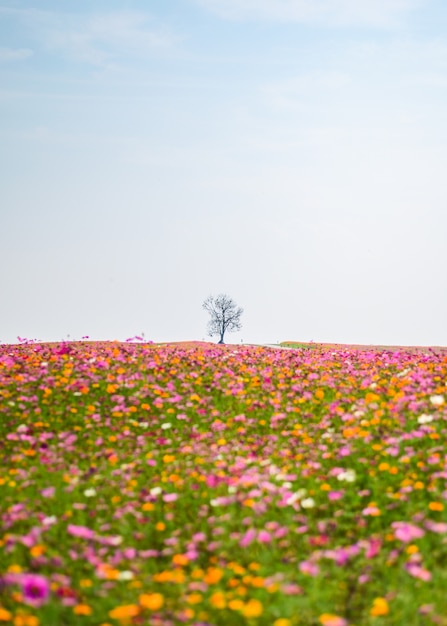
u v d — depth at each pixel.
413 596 7.53
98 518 10.01
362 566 8.29
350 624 7.00
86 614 6.95
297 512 9.93
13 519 9.68
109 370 19.27
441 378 17.23
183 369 19.70
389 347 39.50
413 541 8.80
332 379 18.30
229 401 16.80
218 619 6.91
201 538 9.02
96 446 13.73
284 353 23.77
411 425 12.99
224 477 10.95
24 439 13.66
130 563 8.45
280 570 8.24
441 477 10.55
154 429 14.95
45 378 17.72
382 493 10.34
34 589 6.80
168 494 10.89
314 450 12.61
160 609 7.03
